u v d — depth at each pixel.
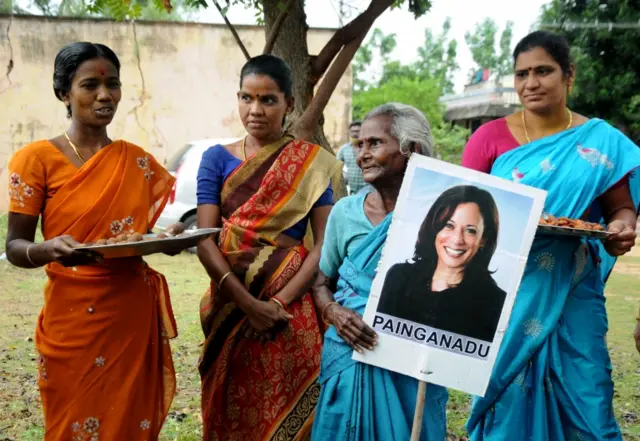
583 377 3.00
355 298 2.68
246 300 3.32
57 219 3.01
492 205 2.48
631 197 3.10
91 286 3.03
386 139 2.62
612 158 3.02
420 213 2.49
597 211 3.14
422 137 2.63
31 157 2.99
